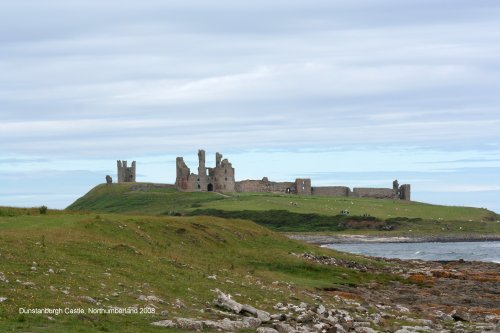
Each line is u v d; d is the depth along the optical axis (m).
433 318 50.94
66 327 31.48
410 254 163.38
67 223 66.00
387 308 54.62
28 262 43.34
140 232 71.38
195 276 52.00
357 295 62.25
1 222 65.00
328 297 57.38
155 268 51.03
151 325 34.25
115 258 51.47
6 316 31.97
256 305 45.16
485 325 47.34
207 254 74.94
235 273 62.50
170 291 44.69
